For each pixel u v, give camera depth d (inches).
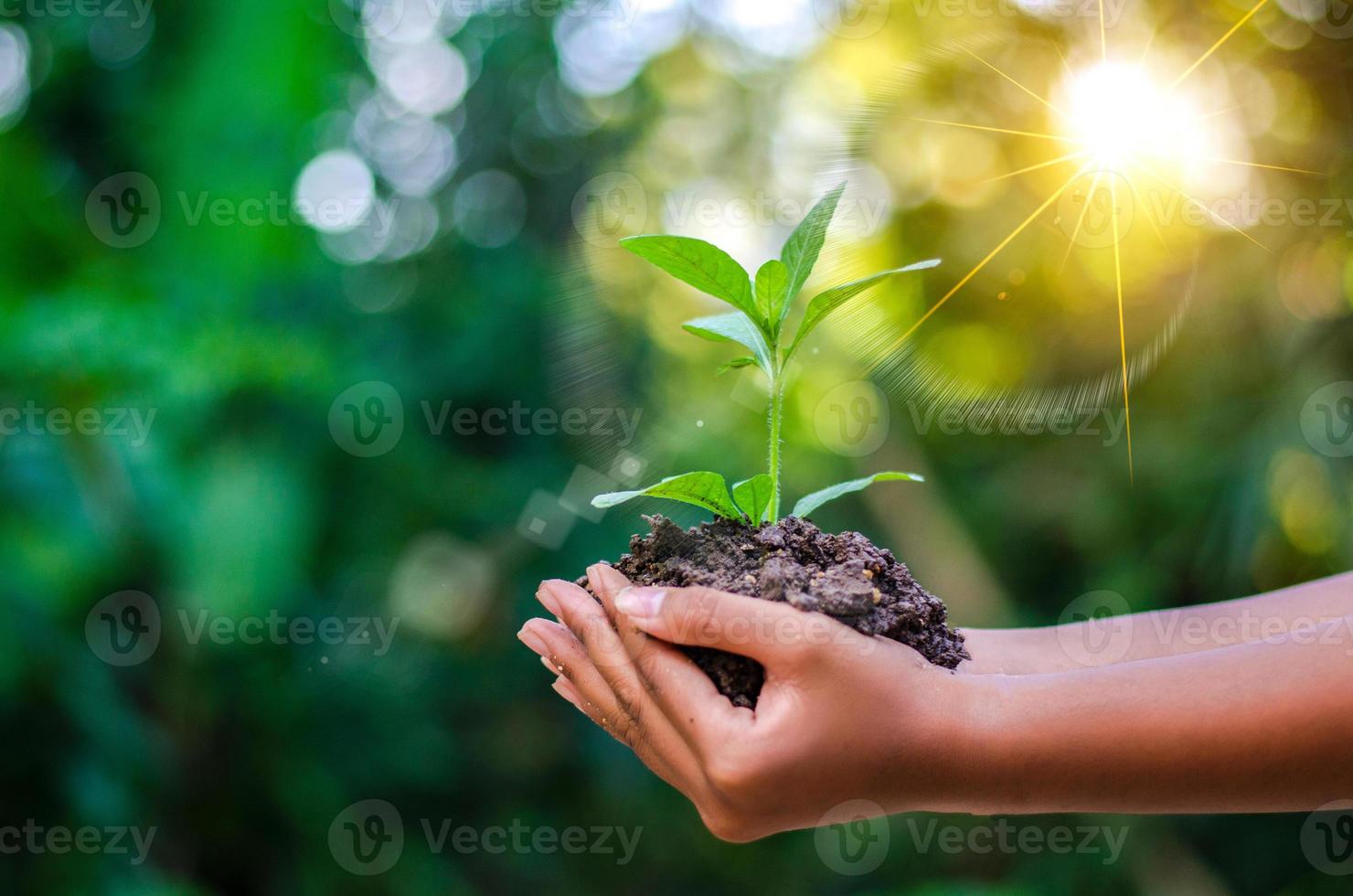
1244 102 87.3
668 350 124.3
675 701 30.4
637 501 50.9
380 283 166.1
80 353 99.3
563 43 167.9
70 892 100.5
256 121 123.6
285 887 132.6
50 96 127.4
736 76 151.0
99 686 108.7
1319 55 86.3
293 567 125.7
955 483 140.2
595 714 35.1
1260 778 29.9
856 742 29.1
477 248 166.7
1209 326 106.0
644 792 155.2
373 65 163.3
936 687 30.4
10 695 99.2
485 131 173.3
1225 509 109.5
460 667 150.3
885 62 101.3
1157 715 29.8
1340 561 97.0
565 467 151.4
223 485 118.0
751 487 35.5
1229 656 31.1
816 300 35.5
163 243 123.0
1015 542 139.2
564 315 72.4
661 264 35.4
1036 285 73.0
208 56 124.0
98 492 104.3
